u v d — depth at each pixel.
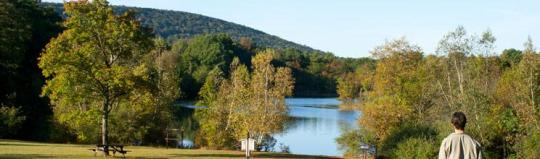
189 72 135.38
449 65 54.25
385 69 59.84
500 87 49.28
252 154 40.91
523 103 39.16
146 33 33.19
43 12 80.19
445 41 53.47
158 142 56.81
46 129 55.19
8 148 33.91
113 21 31.73
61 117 33.09
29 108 63.06
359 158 48.47
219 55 152.75
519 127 38.94
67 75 30.59
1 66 62.09
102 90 32.28
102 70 31.00
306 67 187.75
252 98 51.31
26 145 38.16
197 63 150.12
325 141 65.12
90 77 31.12
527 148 36.59
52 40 31.02
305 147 59.03
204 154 37.38
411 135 39.47
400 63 60.41
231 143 53.34
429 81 56.81
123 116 51.94
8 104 59.50
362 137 48.31
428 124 42.44
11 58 62.59
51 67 30.59
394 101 54.03
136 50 33.28
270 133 53.78
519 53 76.69
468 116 41.91
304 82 179.38
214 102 55.91
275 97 52.50
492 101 44.78
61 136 52.88
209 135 53.59
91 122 33.00
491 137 41.12
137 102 34.09
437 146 36.44
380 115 50.66
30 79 66.44
